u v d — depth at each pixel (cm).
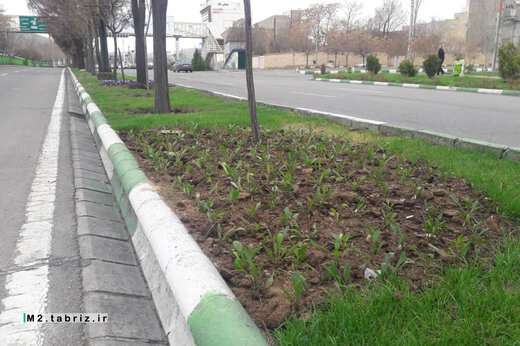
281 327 187
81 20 2586
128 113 928
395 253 248
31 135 730
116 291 238
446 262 236
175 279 193
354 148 516
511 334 170
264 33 7544
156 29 922
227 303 168
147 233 251
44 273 256
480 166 431
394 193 355
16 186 434
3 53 7812
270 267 235
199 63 5731
